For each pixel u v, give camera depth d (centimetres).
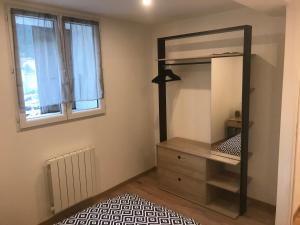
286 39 227
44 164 279
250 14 289
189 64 346
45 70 268
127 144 376
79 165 298
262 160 304
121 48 351
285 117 238
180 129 383
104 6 275
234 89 293
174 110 386
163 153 348
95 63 316
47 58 269
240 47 302
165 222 205
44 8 265
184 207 315
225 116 306
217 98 311
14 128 252
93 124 326
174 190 345
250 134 308
